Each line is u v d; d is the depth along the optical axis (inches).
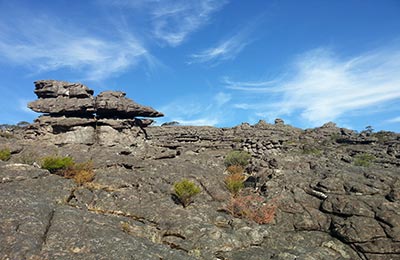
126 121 1887.3
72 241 613.6
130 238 688.4
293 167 1433.3
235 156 1622.8
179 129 2773.1
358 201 1010.7
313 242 920.9
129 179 1197.1
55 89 1909.4
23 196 805.9
